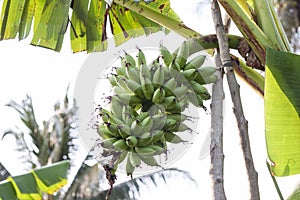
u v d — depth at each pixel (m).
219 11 3.21
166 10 3.88
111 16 4.33
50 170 3.03
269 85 3.21
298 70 3.20
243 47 3.48
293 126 3.22
